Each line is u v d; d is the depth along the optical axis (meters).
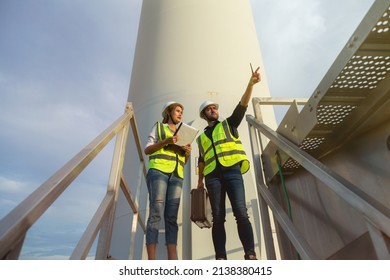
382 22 1.07
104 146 1.38
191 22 4.01
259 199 1.92
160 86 3.52
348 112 1.59
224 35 3.89
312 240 1.96
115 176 1.74
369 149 1.61
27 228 0.69
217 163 1.99
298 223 2.09
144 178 2.98
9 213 0.68
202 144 2.25
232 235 2.51
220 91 3.37
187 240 2.53
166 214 1.88
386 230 0.76
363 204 0.84
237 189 1.85
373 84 1.40
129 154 3.42
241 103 2.11
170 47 3.83
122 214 2.98
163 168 1.97
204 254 2.41
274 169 2.13
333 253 1.76
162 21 4.25
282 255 1.87
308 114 1.62
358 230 1.62
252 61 3.85
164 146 2.09
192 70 3.52
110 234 1.56
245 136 3.10
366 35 1.12
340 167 1.82
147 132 3.24
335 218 1.79
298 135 1.77
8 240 0.61
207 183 2.00
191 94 3.33
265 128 1.85
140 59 4.20
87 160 1.10
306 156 1.25
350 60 1.24
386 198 1.49
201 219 2.11
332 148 1.87
